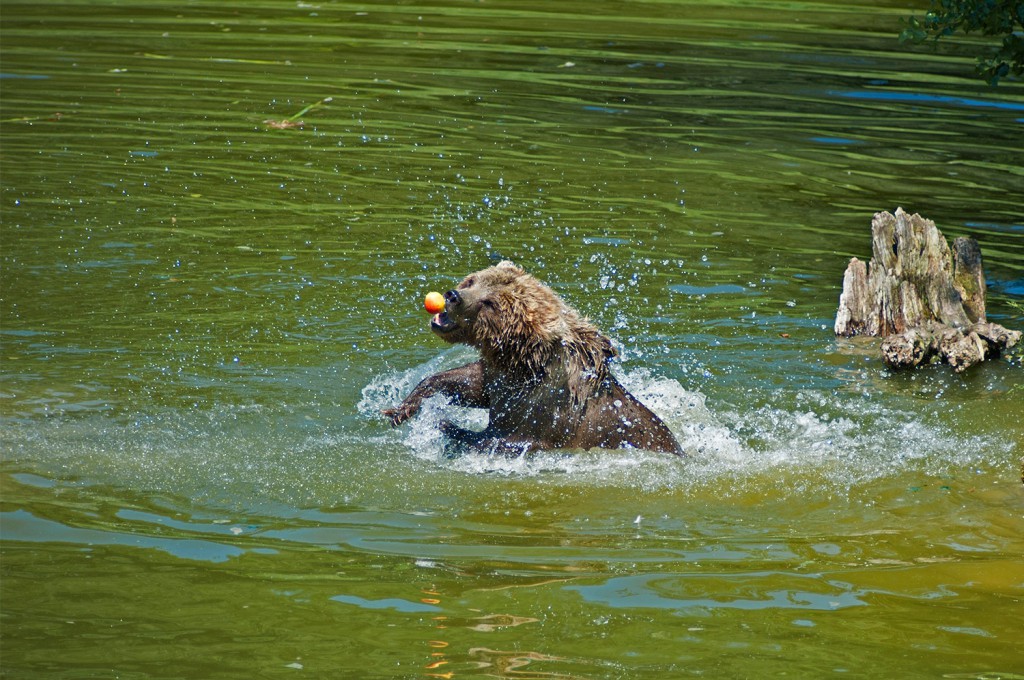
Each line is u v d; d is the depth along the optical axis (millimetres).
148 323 22969
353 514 15898
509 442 18906
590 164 34344
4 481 16281
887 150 36375
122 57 45156
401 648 12273
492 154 35000
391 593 13516
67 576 13688
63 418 18609
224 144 35375
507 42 48375
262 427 18844
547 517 16094
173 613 12898
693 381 21438
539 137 36719
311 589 13555
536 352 19156
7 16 51188
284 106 39406
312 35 49281
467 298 18875
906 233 25562
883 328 24422
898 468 18172
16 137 35281
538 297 19359
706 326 24062
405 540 15117
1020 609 13586
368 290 25281
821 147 36531
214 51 46406
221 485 16625
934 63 46500
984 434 19594
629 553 14938
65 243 27172
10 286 24438
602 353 19500
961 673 12094
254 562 14250
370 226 29109
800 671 12039
